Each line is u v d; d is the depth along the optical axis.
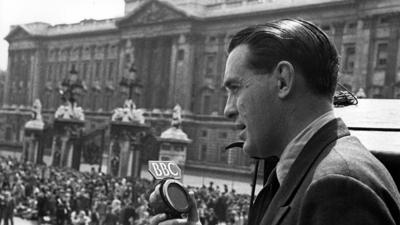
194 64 86.44
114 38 100.62
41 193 31.25
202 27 86.00
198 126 84.50
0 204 27.47
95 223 27.81
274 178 2.18
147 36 92.44
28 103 115.69
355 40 68.38
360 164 1.75
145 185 36.28
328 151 1.87
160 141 42.06
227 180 70.12
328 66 1.98
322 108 2.01
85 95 104.62
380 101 3.49
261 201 2.24
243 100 2.04
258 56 2.00
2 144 102.88
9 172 43.00
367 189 1.62
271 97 2.00
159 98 89.56
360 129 2.87
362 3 66.38
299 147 1.98
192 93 86.12
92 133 53.91
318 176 1.76
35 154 56.94
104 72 102.06
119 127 47.75
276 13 76.19
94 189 35.31
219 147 81.25
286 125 2.01
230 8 82.69
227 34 82.44
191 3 85.88
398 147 2.51
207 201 36.97
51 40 113.88
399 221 1.72
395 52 62.97
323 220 1.61
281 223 1.84
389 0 63.62
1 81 148.75
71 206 30.11
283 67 1.96
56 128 54.34
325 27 72.12
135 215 26.12
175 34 87.44
